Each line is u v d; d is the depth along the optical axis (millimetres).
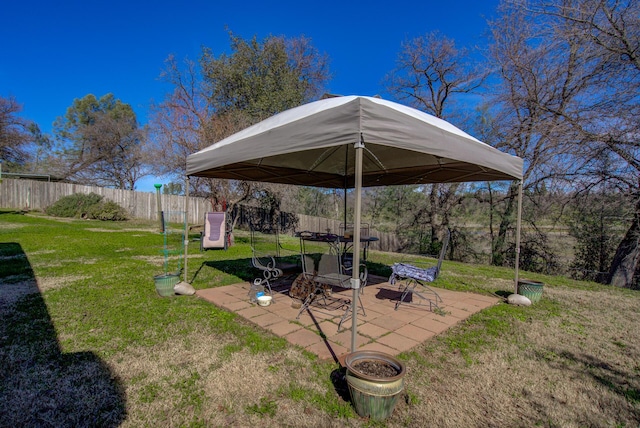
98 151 25453
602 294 5066
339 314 3666
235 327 3201
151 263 6418
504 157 3859
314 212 17938
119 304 3820
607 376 2471
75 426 1787
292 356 2613
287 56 13555
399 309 3930
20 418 1833
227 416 1900
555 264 8039
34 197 17016
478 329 3344
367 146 4422
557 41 7277
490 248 9688
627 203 6777
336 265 3285
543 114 7879
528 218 8508
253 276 5602
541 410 2035
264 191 12062
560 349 2920
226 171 5016
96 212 15281
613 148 6629
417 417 1933
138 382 2223
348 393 2133
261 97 12164
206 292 4469
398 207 12695
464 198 10266
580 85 7180
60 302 3820
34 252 7078
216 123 9852
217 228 8672
